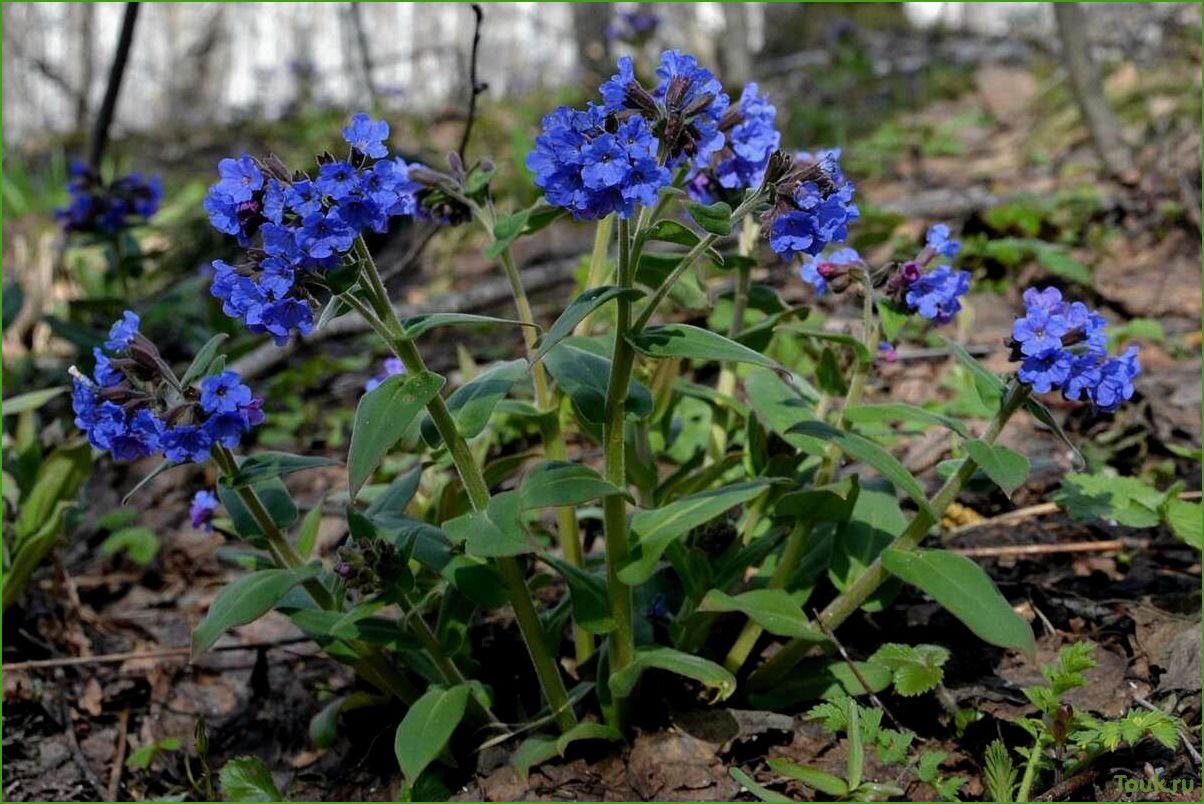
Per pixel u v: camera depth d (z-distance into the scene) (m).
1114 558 0.99
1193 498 1.03
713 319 1.30
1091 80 1.77
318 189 0.75
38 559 1.08
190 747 0.99
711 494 0.84
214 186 0.76
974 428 1.14
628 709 0.88
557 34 4.07
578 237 1.92
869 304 0.88
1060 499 0.96
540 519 1.09
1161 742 0.82
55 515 1.08
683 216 1.46
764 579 0.93
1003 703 0.87
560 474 0.80
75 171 1.54
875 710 0.85
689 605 0.90
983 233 1.54
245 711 1.01
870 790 0.80
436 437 0.83
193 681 1.04
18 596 1.08
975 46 3.78
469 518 0.81
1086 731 0.82
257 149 3.29
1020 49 3.52
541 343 0.81
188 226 2.17
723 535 0.91
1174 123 1.88
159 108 5.39
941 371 1.24
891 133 2.42
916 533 0.84
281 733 0.99
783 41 4.34
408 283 1.97
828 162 0.79
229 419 0.79
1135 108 2.16
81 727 1.02
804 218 0.78
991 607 0.81
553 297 1.66
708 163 0.87
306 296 0.77
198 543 1.21
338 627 0.84
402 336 0.79
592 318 1.09
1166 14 2.57
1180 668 0.87
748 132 0.87
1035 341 0.79
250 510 0.85
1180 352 1.20
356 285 0.78
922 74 3.12
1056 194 1.67
